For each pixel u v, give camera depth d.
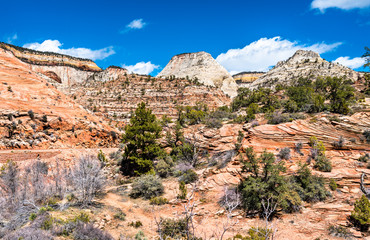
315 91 74.19
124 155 40.47
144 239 15.57
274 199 20.39
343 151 25.91
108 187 32.38
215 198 24.45
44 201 21.30
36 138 44.31
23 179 24.59
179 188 26.83
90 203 22.70
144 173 36.22
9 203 19.27
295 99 51.31
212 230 17.89
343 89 53.59
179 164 36.09
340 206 19.09
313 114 37.66
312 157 26.03
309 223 17.75
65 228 14.07
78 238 13.48
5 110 44.34
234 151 31.36
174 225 17.31
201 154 38.09
